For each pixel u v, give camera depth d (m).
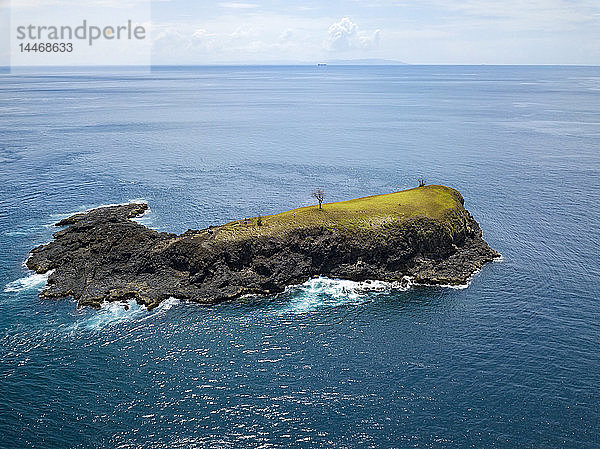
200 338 72.88
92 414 58.25
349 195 143.38
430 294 85.88
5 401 59.69
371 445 54.72
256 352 69.88
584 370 65.94
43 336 72.44
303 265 90.75
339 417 58.47
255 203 134.75
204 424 57.25
